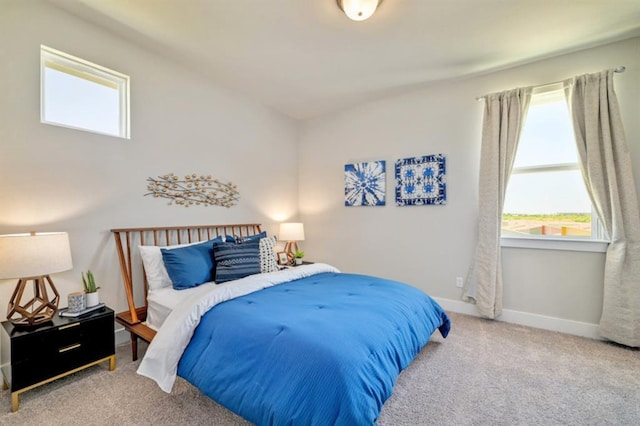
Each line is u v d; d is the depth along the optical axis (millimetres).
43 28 2148
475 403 1716
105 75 2533
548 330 2775
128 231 2580
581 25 2303
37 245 1782
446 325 2447
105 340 2088
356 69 3041
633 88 2471
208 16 2246
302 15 2217
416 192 3510
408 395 1790
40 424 1564
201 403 1722
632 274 2377
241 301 1932
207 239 3287
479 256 3061
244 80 3326
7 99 1998
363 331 1514
